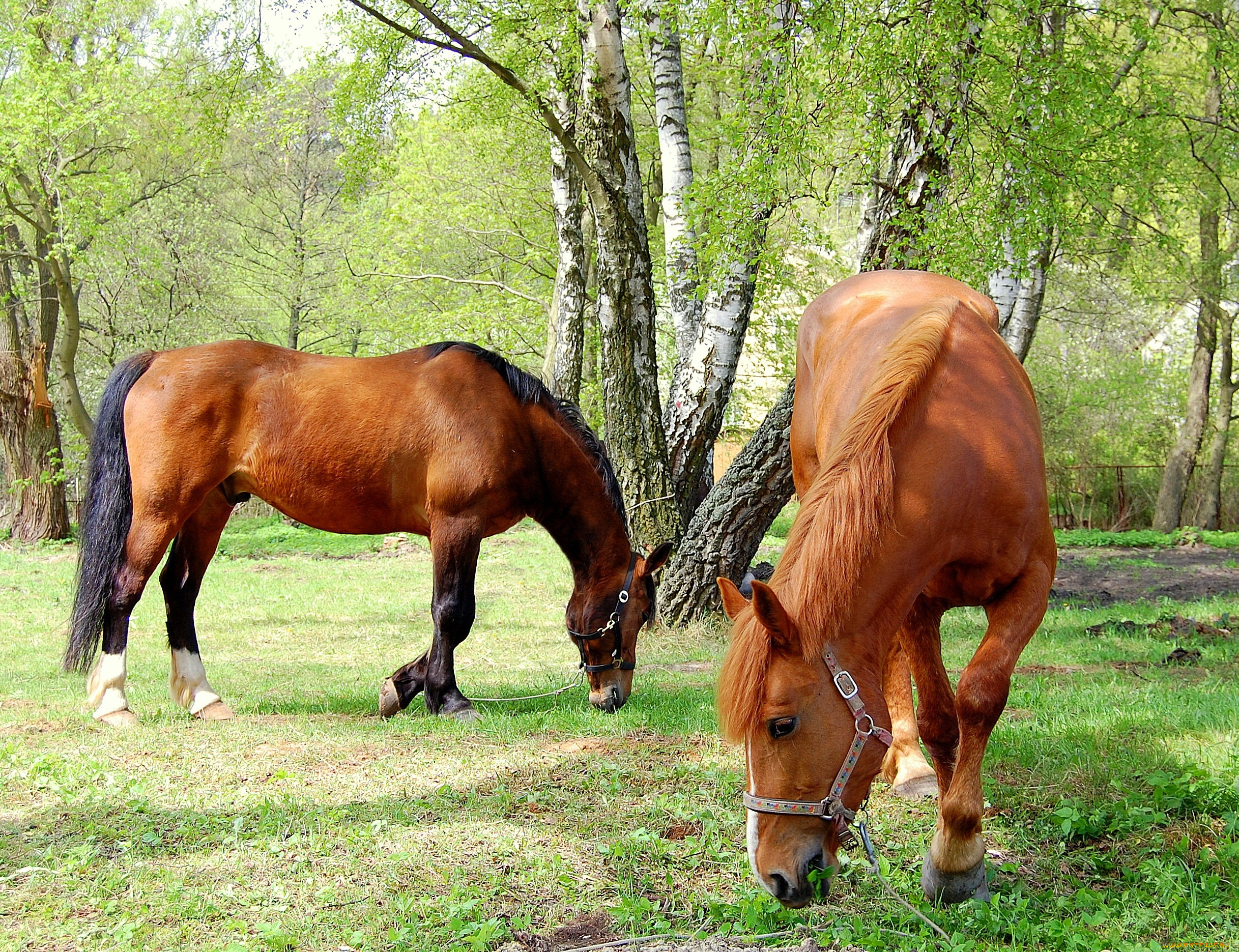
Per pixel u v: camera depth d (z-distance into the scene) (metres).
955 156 7.98
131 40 18.48
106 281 23.72
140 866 3.66
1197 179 16.70
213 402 6.04
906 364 3.20
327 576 15.76
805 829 2.86
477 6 11.48
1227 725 5.20
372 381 6.27
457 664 8.63
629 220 9.63
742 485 9.32
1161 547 21.30
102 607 5.98
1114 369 25.34
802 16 7.90
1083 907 3.24
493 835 3.99
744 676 2.87
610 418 9.94
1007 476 3.23
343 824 4.11
